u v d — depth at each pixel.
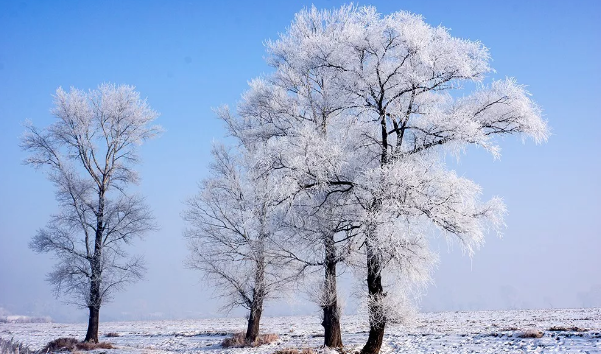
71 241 26.52
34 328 53.38
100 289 26.62
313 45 16.77
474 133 14.58
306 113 19.83
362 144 16.11
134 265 27.12
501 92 15.32
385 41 15.27
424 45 14.75
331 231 16.19
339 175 15.63
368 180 14.48
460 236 14.58
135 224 27.00
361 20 16.14
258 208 20.00
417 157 15.41
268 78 20.11
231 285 22.73
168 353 22.70
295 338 26.09
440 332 24.39
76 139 27.56
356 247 15.95
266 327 38.34
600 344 15.74
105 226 27.16
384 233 13.87
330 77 17.19
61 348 25.03
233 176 23.14
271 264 20.69
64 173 26.72
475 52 15.31
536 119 15.33
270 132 20.36
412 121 15.64
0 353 14.98
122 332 40.97
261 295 22.75
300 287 18.03
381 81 15.55
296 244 17.28
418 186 13.95
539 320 31.42
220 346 24.34
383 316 15.09
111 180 27.97
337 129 18.23
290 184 15.32
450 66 14.93
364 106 15.88
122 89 28.75
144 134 29.03
